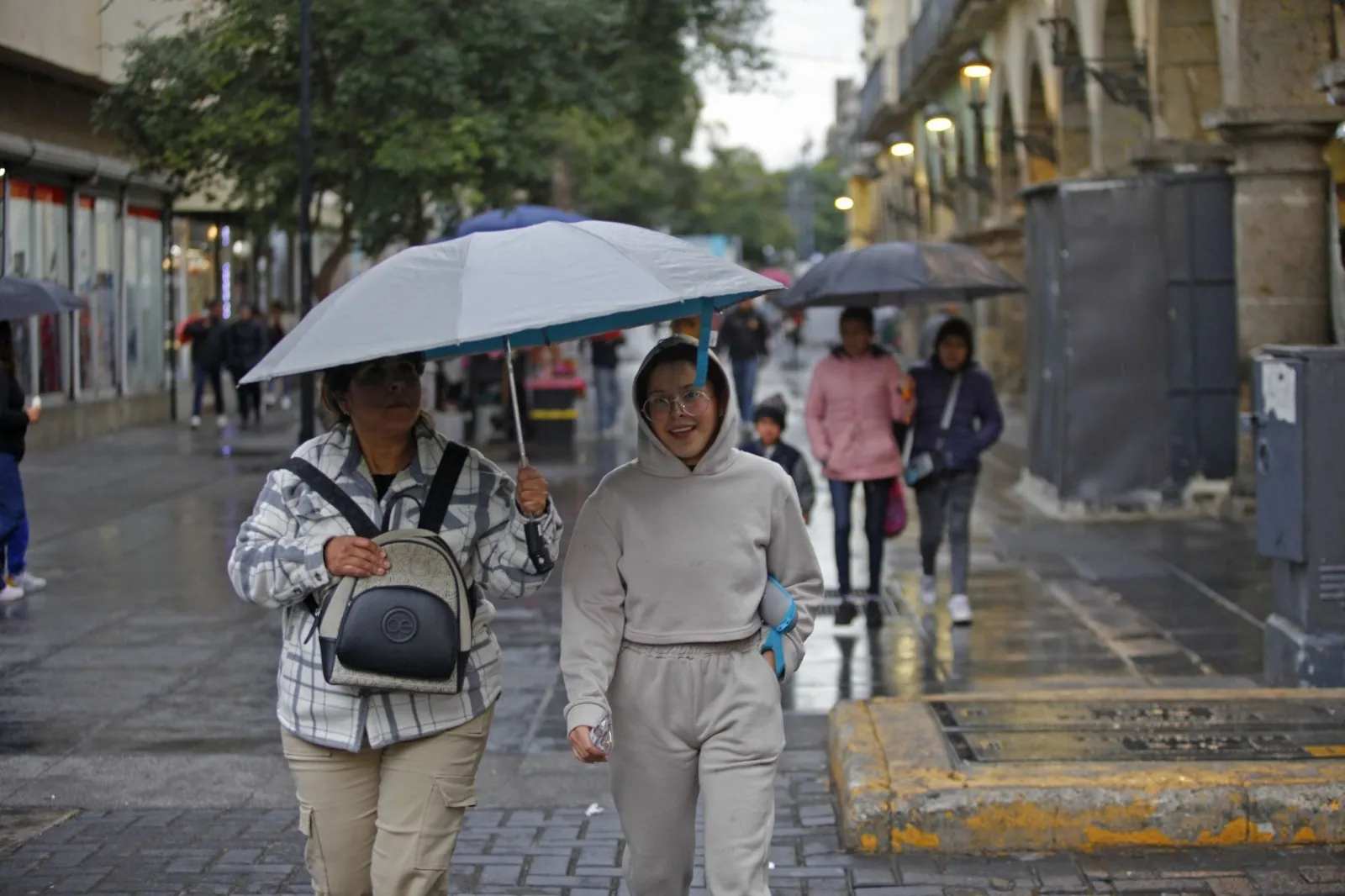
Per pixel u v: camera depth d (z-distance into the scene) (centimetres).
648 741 385
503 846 544
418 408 363
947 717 603
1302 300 1238
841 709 617
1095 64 1583
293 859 527
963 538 900
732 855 374
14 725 707
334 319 329
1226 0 1230
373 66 1484
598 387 2092
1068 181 1314
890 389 886
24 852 535
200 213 2486
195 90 1511
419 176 1513
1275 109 1202
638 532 383
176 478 1650
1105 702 621
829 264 904
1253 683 752
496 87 1596
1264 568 1062
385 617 343
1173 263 1299
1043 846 511
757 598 388
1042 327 1385
